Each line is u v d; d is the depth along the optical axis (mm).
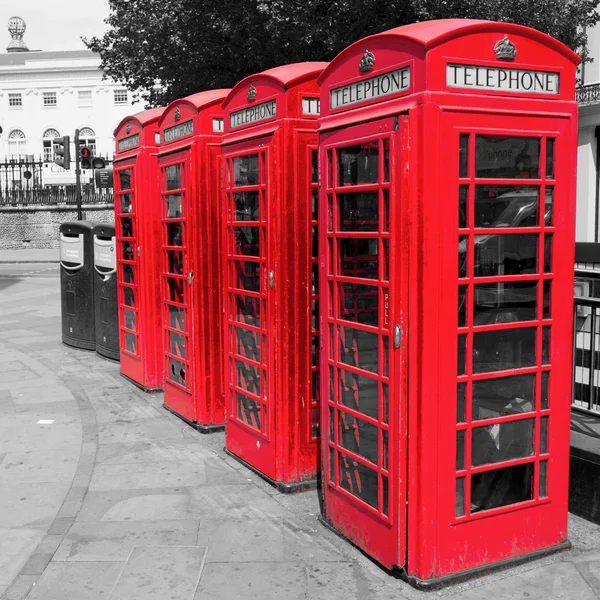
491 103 3525
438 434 3592
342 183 4043
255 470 5359
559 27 14031
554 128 3711
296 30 12523
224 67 14609
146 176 7590
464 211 3557
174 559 4035
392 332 3641
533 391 3893
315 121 4797
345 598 3592
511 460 3838
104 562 4016
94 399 7570
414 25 3779
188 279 6340
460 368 3662
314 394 5086
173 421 6746
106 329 9516
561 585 3668
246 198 5246
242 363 5496
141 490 5066
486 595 3584
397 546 3732
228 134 5477
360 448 4047
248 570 3895
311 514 4637
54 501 4871
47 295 16891
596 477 4375
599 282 5035
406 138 3463
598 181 23625
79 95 51562
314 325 5047
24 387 8086
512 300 3758
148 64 15250
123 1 15844
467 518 3713
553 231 3793
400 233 3547
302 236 4863
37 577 3859
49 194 36562
